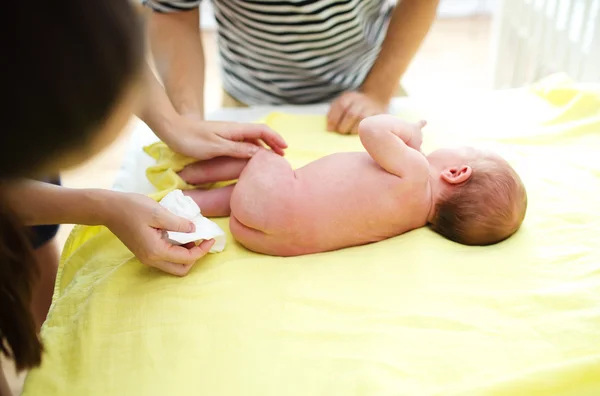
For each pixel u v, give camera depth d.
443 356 0.70
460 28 2.95
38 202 0.72
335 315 0.76
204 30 2.98
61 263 0.93
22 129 0.34
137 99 0.42
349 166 0.89
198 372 0.69
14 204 0.64
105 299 0.78
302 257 0.87
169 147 0.97
